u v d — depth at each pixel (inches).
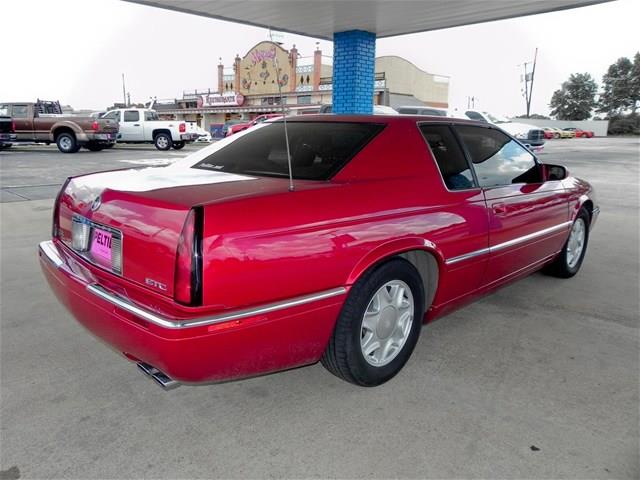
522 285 180.4
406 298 111.7
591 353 127.3
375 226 99.6
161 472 82.7
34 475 81.6
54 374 112.5
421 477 82.5
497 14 332.8
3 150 770.8
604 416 100.1
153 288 83.2
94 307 90.8
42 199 324.5
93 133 714.2
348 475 82.7
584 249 194.1
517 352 127.4
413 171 113.2
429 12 323.0
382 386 110.3
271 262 84.7
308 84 1546.5
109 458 85.8
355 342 100.2
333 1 301.9
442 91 1738.4
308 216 90.7
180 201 83.1
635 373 117.6
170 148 856.3
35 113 731.4
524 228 142.7
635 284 182.9
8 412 97.8
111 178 108.5
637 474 84.0
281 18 342.6
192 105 1897.1
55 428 93.5
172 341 78.0
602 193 414.0
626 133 2458.2
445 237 113.8
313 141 117.5
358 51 385.4
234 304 81.9
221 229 80.1
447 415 99.6
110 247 92.0
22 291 161.9
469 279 126.1
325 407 102.0
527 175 149.9
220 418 97.9
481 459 87.0
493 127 143.3
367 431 94.2
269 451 88.3
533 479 82.5
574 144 1348.4
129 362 118.4
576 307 159.0
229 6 313.9
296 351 93.4
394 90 1565.0
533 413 100.7
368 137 112.9
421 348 129.0
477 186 127.8
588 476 83.4
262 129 136.0
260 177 107.6
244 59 1689.2
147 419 97.0
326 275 92.2
